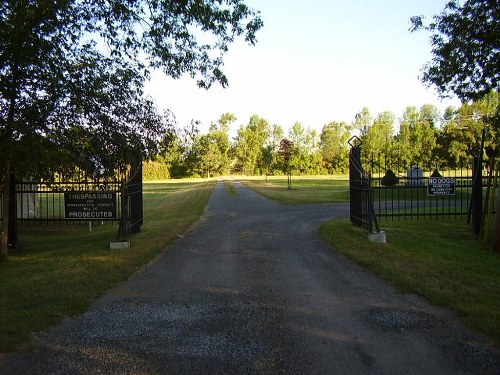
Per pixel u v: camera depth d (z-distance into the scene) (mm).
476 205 11469
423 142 60406
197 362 3854
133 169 11297
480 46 12164
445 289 5980
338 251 9078
